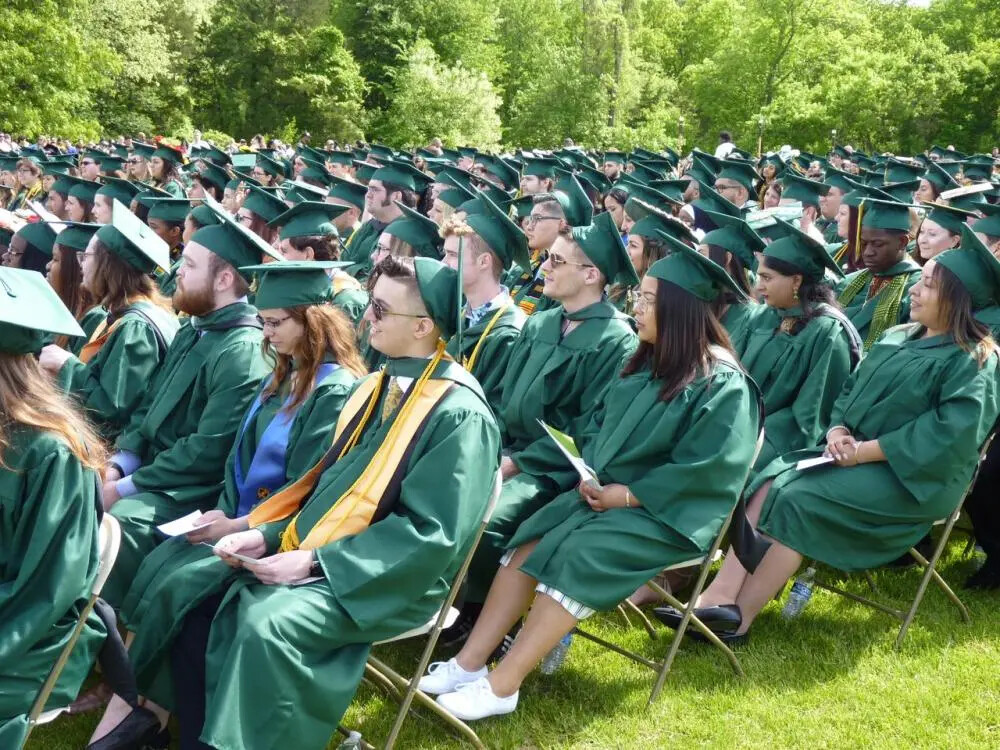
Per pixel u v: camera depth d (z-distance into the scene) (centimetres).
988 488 446
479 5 5747
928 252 546
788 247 470
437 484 297
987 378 396
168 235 632
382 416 321
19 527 248
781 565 404
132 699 292
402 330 311
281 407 364
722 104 5322
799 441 461
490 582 389
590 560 342
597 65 5284
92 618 278
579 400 430
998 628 416
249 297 527
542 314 453
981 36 4988
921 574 477
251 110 4941
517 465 418
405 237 511
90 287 457
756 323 495
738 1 6544
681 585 459
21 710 253
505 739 336
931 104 4097
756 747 330
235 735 259
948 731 336
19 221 640
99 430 435
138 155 1149
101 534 268
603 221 426
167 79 4578
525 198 759
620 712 355
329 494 311
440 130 4500
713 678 378
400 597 292
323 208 498
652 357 380
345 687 284
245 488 360
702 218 647
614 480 367
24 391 253
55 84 3284
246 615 273
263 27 4953
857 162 1592
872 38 5481
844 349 467
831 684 371
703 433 354
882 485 400
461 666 355
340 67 5047
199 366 403
